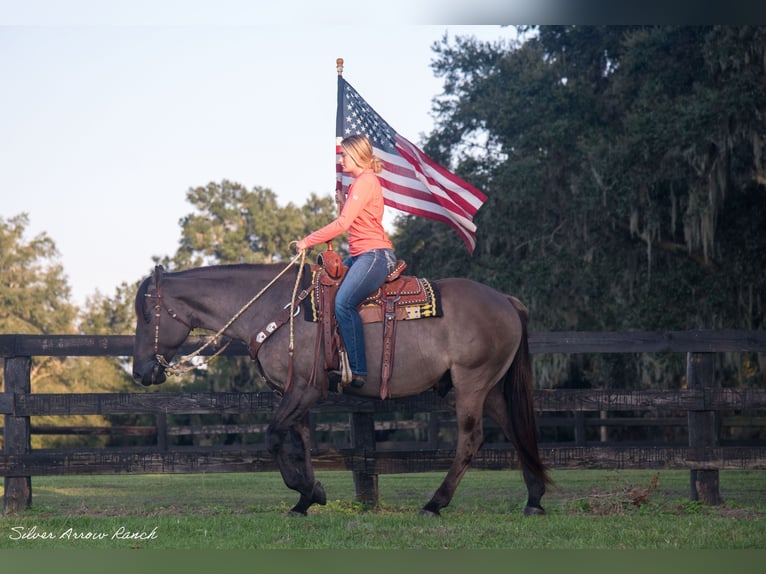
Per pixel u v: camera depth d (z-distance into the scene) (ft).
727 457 30.99
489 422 60.90
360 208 25.88
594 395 31.53
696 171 79.25
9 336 30.40
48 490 40.83
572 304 89.86
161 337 27.45
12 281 181.57
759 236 81.76
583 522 26.30
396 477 47.75
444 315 26.61
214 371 119.44
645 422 59.26
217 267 27.99
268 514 28.43
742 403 31.30
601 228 87.40
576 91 93.15
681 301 83.61
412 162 30.60
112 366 155.53
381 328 26.37
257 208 191.42
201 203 192.24
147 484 44.45
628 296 86.89
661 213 83.61
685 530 24.75
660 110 82.12
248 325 27.20
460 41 112.27
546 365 81.61
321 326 25.91
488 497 35.24
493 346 26.86
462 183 29.96
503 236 92.73
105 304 182.80
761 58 77.05
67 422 117.29
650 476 45.80
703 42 83.61
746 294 81.92
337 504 31.07
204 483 44.88
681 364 79.10
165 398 30.91
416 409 31.53
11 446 30.19
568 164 91.40
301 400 26.27
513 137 97.91
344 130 31.30
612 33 95.09
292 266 27.55
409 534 24.04
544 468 27.78
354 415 31.22
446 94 111.34
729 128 77.41
